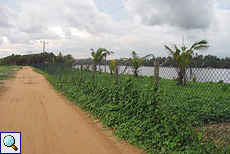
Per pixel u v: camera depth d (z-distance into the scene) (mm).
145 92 5492
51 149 4402
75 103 8836
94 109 7246
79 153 4227
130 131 5090
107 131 5504
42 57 69438
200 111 6297
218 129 5262
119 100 6695
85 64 20703
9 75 27297
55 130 5543
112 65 22391
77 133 5340
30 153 4223
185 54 12406
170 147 4113
